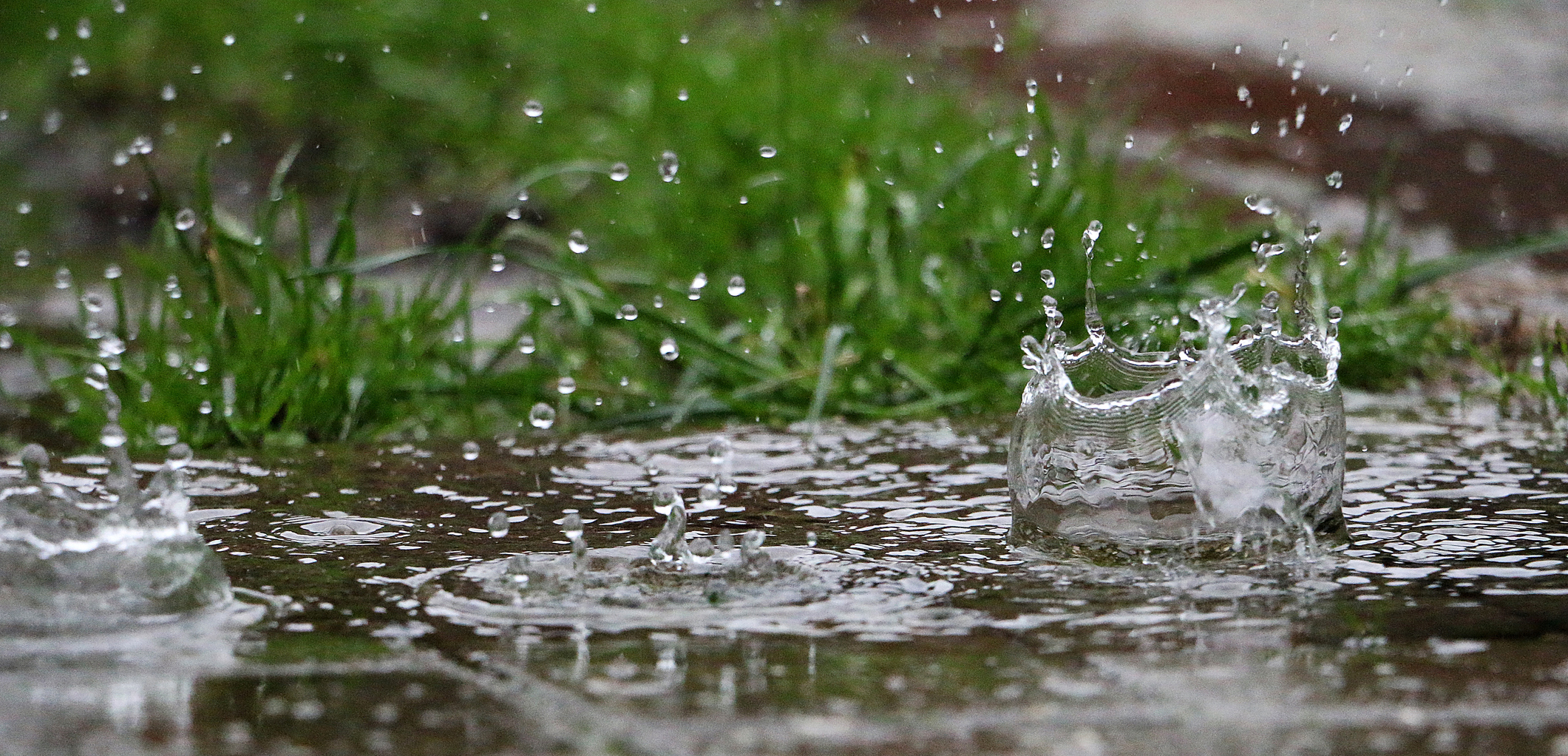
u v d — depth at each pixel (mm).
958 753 2594
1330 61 16094
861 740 2654
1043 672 3049
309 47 14695
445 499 4812
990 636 3309
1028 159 9102
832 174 9328
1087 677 3014
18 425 7270
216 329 6695
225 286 6918
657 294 8648
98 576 3518
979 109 11859
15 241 12117
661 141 11180
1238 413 4129
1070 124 11695
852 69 13664
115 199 12984
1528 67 16047
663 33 14289
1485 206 10648
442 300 7141
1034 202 7684
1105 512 4164
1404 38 17625
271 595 3670
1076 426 4219
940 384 7000
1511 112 13977
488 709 2828
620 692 2928
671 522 4051
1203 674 3029
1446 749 2615
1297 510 4117
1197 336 4695
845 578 3811
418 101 13938
